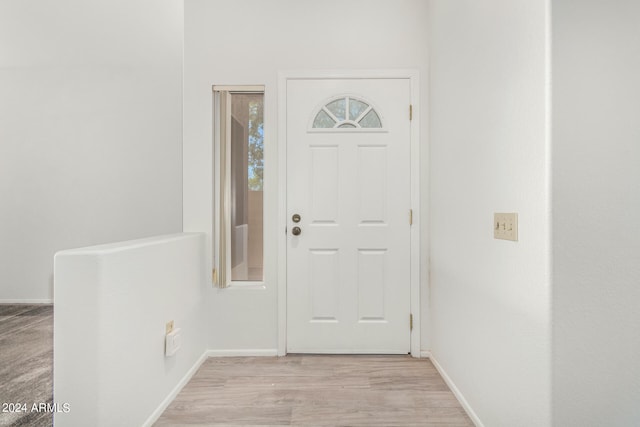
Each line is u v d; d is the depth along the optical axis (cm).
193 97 241
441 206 214
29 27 323
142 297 160
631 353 111
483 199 158
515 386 131
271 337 241
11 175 388
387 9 240
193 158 241
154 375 169
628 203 113
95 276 131
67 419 129
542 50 115
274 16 241
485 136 156
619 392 111
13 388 196
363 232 240
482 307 158
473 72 168
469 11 172
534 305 119
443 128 210
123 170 382
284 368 221
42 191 386
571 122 112
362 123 241
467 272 175
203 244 236
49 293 384
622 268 112
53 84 383
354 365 225
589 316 111
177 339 187
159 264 176
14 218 387
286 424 164
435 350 225
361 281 240
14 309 364
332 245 240
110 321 136
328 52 241
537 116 117
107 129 382
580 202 112
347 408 177
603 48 113
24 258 386
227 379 207
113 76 379
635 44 114
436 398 187
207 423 165
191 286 215
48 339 273
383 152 240
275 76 241
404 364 227
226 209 241
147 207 381
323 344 240
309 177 241
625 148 113
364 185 240
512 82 133
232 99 251
